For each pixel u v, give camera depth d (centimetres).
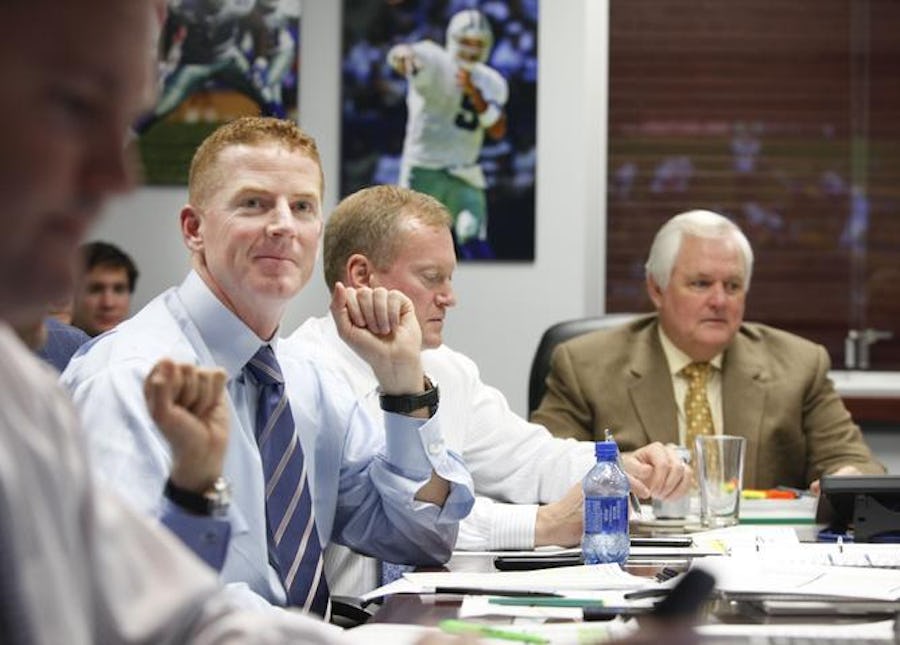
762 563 213
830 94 566
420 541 249
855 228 566
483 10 532
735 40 566
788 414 392
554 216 536
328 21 532
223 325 226
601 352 400
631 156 567
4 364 89
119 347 220
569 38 534
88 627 97
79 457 94
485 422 341
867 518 268
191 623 111
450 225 318
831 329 566
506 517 266
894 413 533
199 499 162
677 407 392
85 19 76
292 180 231
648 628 101
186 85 528
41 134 74
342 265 314
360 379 313
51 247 76
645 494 290
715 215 400
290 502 229
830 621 178
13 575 85
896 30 564
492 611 184
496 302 536
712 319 390
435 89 532
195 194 232
